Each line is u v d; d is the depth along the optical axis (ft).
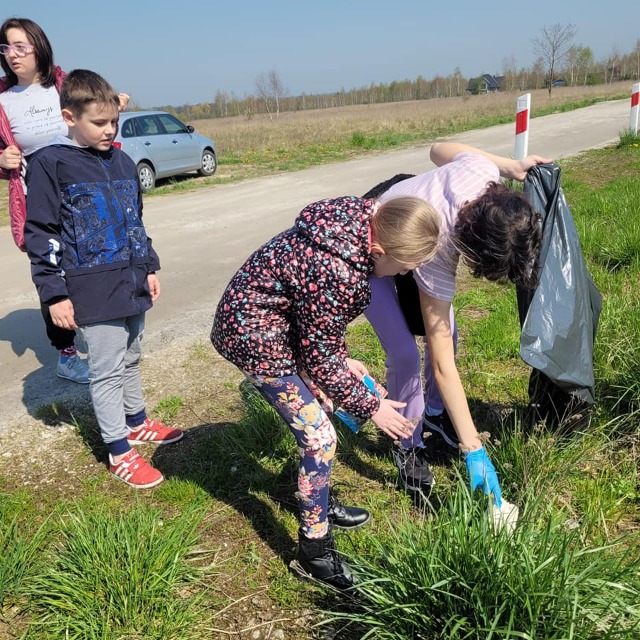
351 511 8.78
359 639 7.13
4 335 16.84
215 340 7.46
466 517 7.03
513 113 89.35
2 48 11.99
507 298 16.46
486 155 9.68
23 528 9.02
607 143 45.60
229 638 7.22
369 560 7.89
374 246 6.50
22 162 12.50
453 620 6.48
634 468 9.40
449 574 6.62
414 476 9.28
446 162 9.75
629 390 10.38
